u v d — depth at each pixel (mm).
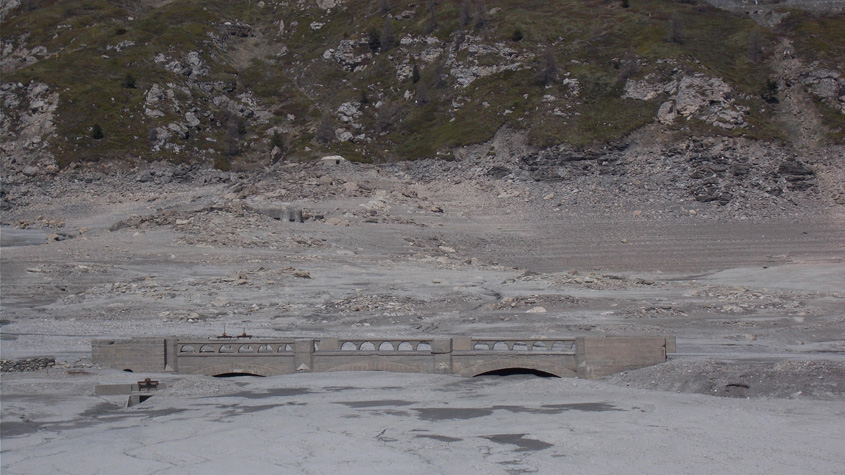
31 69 166500
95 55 175250
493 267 87125
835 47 150875
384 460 23250
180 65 176250
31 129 151250
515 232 106438
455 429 26750
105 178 140250
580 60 159500
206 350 39625
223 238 92375
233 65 191000
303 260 85438
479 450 24156
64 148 144750
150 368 38625
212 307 61562
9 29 197875
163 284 70375
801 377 31609
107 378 36562
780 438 25125
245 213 105250
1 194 132625
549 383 34656
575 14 180000
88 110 155375
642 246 97750
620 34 167125
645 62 152000
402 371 37656
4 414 29656
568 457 23359
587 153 131625
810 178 117375
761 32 160750
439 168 138250
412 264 86938
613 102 144250
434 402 31219
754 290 67375
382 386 34562
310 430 26906
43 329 53062
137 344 38812
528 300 61500
